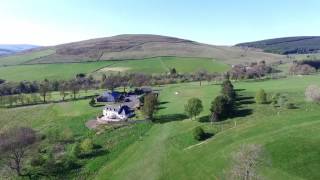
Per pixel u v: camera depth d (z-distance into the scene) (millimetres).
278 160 71438
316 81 169125
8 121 144875
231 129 93312
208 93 154375
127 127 112875
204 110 120000
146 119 119438
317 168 67250
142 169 79688
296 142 76812
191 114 110375
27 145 90188
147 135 102250
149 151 89312
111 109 129375
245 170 65188
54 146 102625
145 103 119000
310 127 84625
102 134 108750
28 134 94000
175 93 163625
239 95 139000
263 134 84812
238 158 68250
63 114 143500
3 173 85562
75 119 133000
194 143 89562
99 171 82438
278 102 115188
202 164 76625
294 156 71750
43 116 145625
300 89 142500
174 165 79000
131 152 90688
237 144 81625
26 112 155875
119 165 83812
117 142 99688
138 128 110500
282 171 67812
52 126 127688
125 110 127250
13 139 87562
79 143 100812
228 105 108000
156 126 110375
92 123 124625
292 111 103750
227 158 75438
